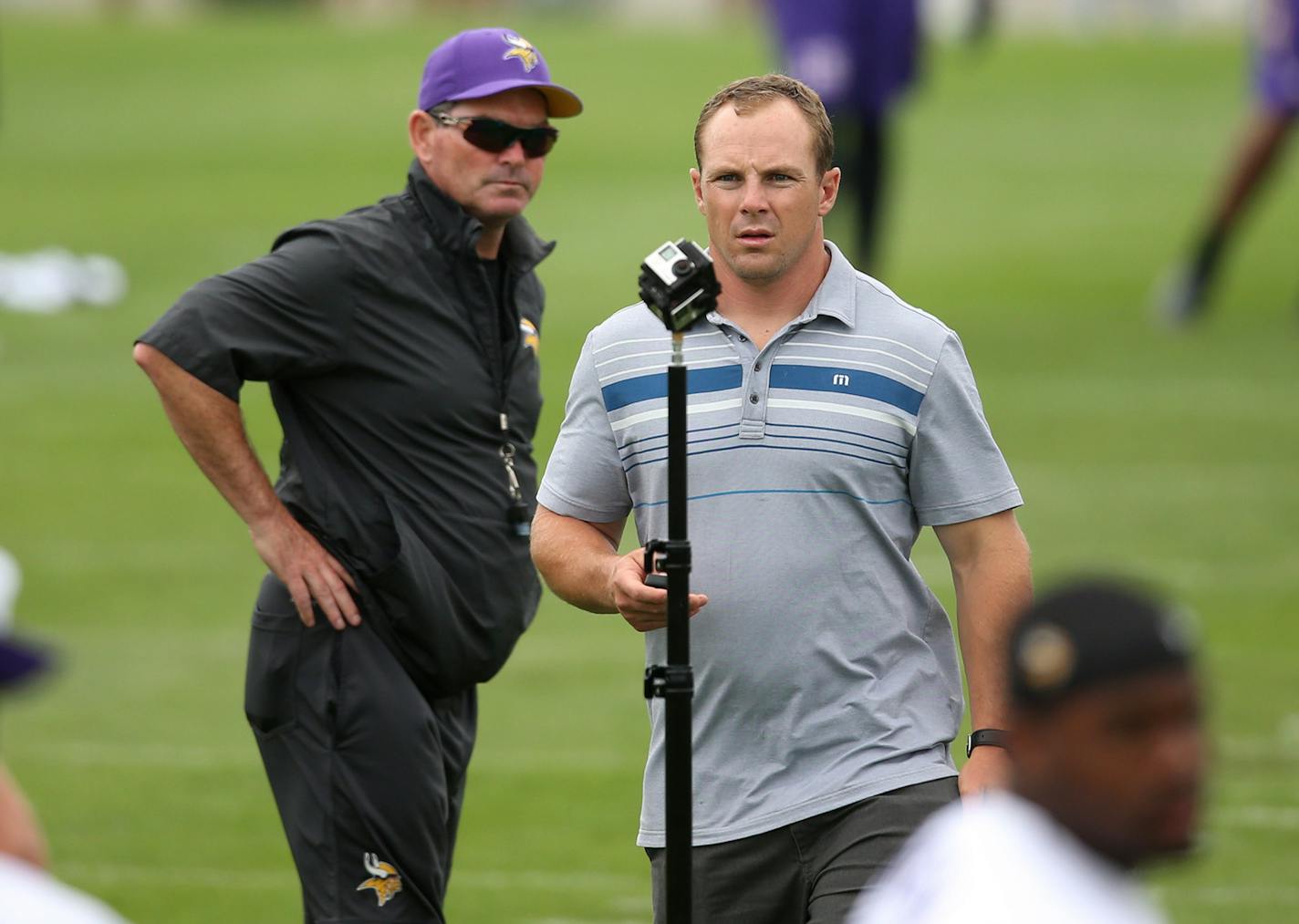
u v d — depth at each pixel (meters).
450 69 17.20
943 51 110.94
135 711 28.42
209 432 16.47
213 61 116.62
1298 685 28.25
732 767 14.57
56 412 46.50
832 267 14.95
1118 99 101.81
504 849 23.33
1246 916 20.62
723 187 14.61
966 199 76.56
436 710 17.30
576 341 51.88
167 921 21.14
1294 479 39.59
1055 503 38.06
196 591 34.16
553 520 15.40
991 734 14.32
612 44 126.69
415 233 17.17
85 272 60.31
